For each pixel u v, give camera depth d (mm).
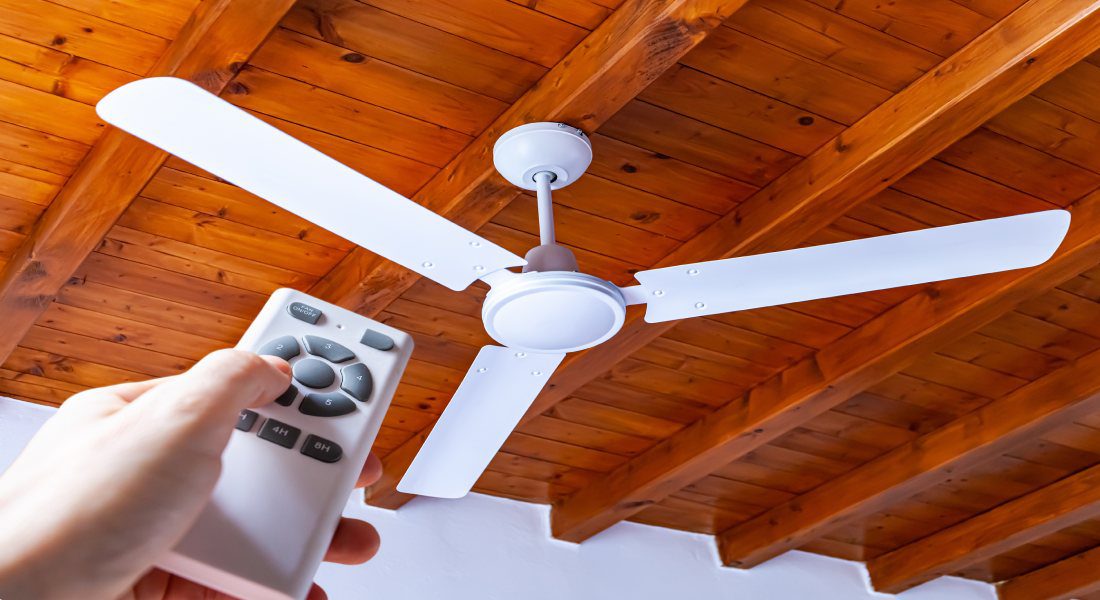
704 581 3809
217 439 528
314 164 1287
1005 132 2209
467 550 3367
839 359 2855
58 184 2201
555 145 1922
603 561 3625
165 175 2191
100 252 2389
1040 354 3031
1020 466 3664
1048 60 1854
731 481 3625
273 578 608
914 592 4254
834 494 3623
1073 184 2369
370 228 1443
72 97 2000
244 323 2656
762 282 1576
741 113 2098
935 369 3084
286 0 1676
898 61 1989
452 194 2102
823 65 1995
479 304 2635
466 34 1880
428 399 3027
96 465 496
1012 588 4406
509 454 3328
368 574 3152
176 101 1163
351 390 776
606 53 1805
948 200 2387
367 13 1836
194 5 1816
